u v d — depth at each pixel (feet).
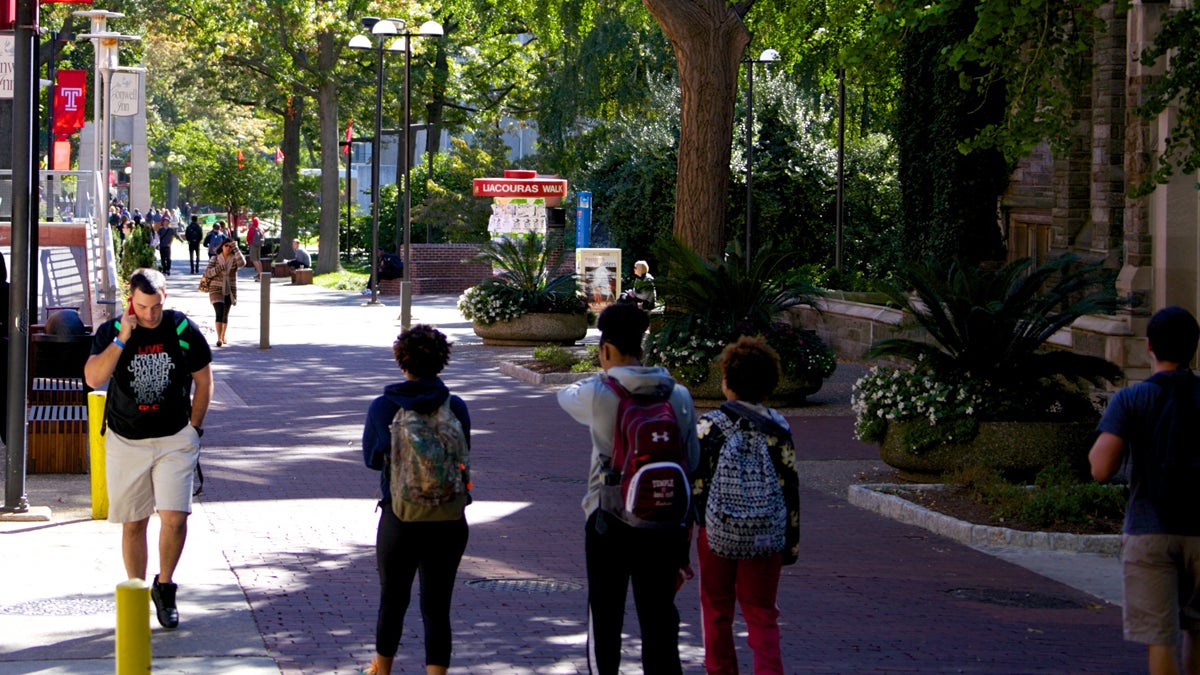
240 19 153.58
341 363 75.92
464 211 155.22
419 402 19.53
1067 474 37.35
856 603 27.50
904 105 84.84
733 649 19.35
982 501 36.78
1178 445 18.48
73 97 120.26
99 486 33.09
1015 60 49.03
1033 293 39.70
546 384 67.46
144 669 15.78
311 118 196.54
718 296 59.77
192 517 34.60
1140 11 57.67
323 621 24.62
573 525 34.94
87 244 84.64
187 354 23.45
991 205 80.59
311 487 39.47
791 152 130.00
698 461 18.81
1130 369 58.29
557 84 143.84
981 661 23.41
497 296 87.15
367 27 123.03
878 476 42.57
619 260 107.86
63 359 42.63
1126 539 18.97
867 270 130.41
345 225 200.03
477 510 36.63
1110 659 23.79
